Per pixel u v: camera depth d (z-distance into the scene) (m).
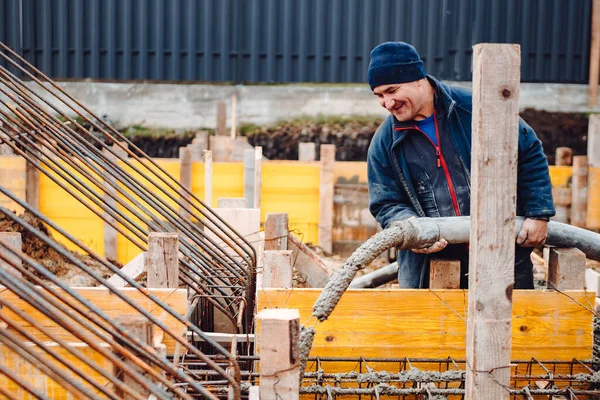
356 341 3.88
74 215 8.45
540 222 3.92
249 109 13.51
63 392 2.90
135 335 2.59
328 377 3.54
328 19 13.59
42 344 2.44
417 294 3.87
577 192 9.35
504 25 13.55
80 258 8.31
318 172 9.17
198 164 8.77
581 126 13.54
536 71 13.60
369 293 3.86
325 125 13.49
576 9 13.43
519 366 3.92
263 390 2.61
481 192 2.75
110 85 13.38
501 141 2.73
